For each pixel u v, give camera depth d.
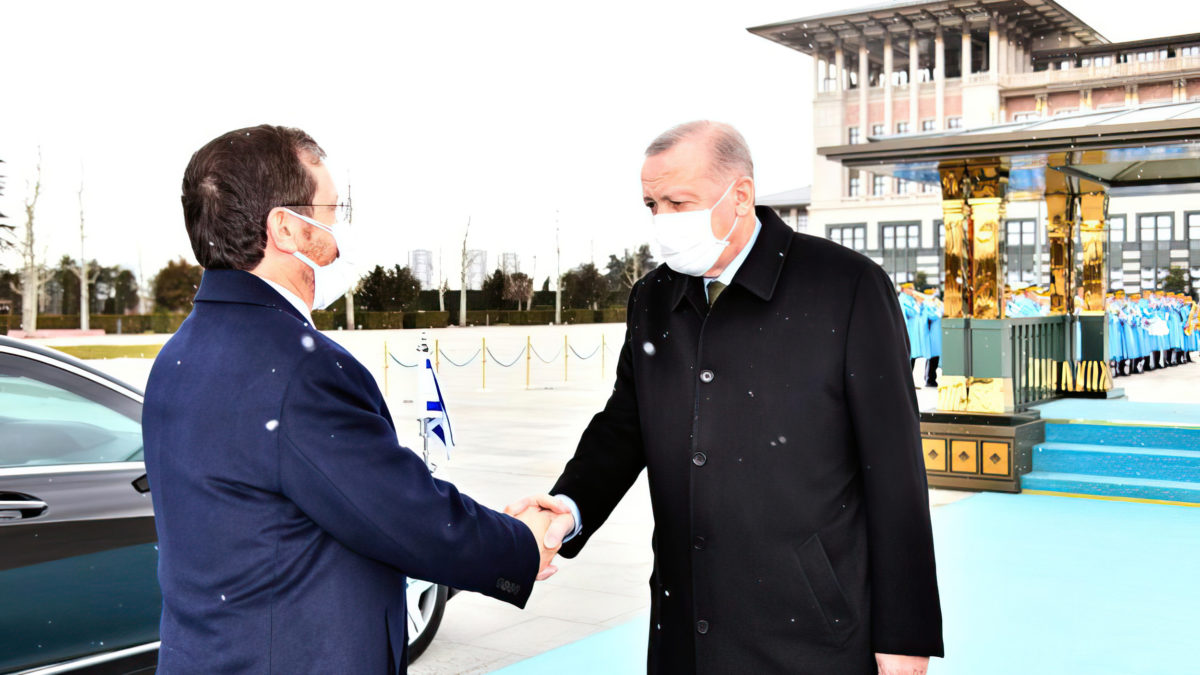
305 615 1.54
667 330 2.11
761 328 2.00
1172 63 53.25
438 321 67.31
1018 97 57.84
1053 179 9.82
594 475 2.21
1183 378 18.12
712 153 1.97
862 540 1.99
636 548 6.52
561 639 4.72
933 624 1.91
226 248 1.65
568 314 79.44
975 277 8.47
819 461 1.96
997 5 56.38
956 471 8.41
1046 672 4.06
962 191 8.46
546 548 1.97
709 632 1.98
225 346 1.58
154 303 64.81
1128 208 38.66
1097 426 8.52
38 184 52.62
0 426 3.34
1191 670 4.07
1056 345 10.65
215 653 1.53
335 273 1.78
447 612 5.19
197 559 1.55
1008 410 8.45
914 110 59.19
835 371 1.96
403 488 1.58
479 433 12.09
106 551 3.40
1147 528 6.80
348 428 1.57
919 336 17.28
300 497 1.53
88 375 3.59
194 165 1.68
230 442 1.53
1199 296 37.12
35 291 52.28
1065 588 5.33
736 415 1.98
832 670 1.94
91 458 3.49
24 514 3.22
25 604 3.21
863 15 58.59
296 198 1.67
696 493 2.00
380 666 1.61
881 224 55.78
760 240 2.05
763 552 1.96
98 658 3.36
